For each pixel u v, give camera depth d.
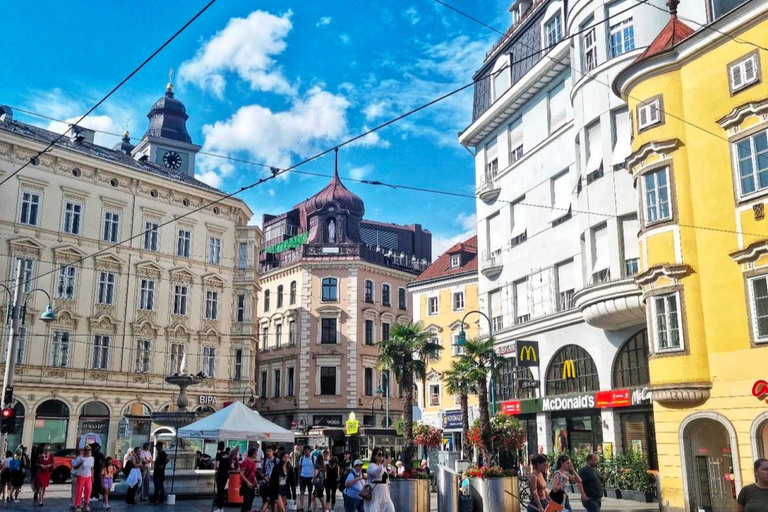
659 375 23.22
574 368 32.97
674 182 23.58
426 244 85.00
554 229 35.22
